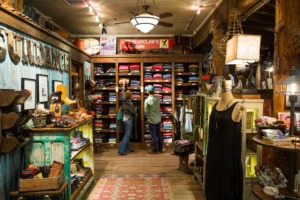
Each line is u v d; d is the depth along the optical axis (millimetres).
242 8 3469
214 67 4441
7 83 2449
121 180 4090
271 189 2125
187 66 6848
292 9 2236
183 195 3498
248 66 2926
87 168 3893
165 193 3559
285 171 2385
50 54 3592
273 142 1965
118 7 4746
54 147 2695
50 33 3473
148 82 6648
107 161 5250
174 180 4094
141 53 6590
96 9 4867
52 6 4668
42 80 3277
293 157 2072
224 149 2439
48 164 2684
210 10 4867
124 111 5824
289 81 1959
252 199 2740
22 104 2525
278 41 2432
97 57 6441
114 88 6527
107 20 5617
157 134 5973
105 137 6641
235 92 2938
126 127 5836
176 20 5586
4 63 2402
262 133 2127
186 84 6520
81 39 6234
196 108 4148
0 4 2246
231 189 2404
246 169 2842
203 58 6383
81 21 5676
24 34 2818
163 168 4750
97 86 6570
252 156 2738
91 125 4004
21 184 2311
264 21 4645
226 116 2463
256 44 2549
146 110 5820
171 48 6660
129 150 6000
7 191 2408
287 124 2334
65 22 5766
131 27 6211
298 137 2029
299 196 2039
